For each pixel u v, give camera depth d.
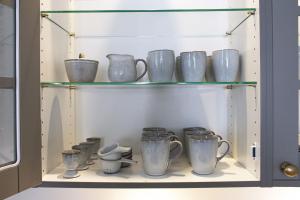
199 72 0.69
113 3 0.88
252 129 0.67
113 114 0.88
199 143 0.67
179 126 0.88
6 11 0.47
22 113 0.48
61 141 0.79
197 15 0.88
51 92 0.72
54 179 0.65
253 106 0.66
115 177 0.67
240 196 0.88
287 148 0.61
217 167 0.74
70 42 0.87
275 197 0.88
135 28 0.88
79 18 0.88
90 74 0.72
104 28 0.88
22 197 0.86
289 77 0.61
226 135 0.87
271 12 0.61
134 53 0.88
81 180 0.65
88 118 0.88
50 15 0.71
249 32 0.68
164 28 0.88
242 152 0.75
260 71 0.61
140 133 0.88
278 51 0.61
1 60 0.47
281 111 0.61
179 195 0.88
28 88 0.50
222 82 0.69
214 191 0.88
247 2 0.71
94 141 0.83
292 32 0.61
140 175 0.68
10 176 0.45
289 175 0.58
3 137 0.47
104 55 0.88
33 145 0.52
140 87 0.88
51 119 0.72
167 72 0.70
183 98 0.88
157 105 0.88
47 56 0.69
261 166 0.62
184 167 0.74
